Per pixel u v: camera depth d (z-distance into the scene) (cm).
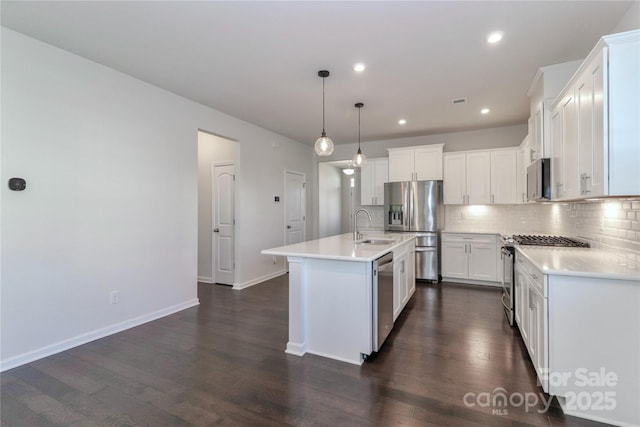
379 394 207
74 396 207
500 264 485
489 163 509
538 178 301
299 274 269
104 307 307
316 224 704
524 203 491
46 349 264
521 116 467
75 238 285
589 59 199
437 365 244
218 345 285
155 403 199
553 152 287
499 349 270
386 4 214
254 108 433
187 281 397
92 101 298
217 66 309
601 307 183
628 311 178
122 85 323
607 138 180
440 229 533
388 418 183
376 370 238
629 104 175
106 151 309
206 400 202
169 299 372
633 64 174
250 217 511
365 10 221
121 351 273
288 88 362
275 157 573
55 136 271
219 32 250
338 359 258
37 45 260
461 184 527
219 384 221
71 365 248
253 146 516
